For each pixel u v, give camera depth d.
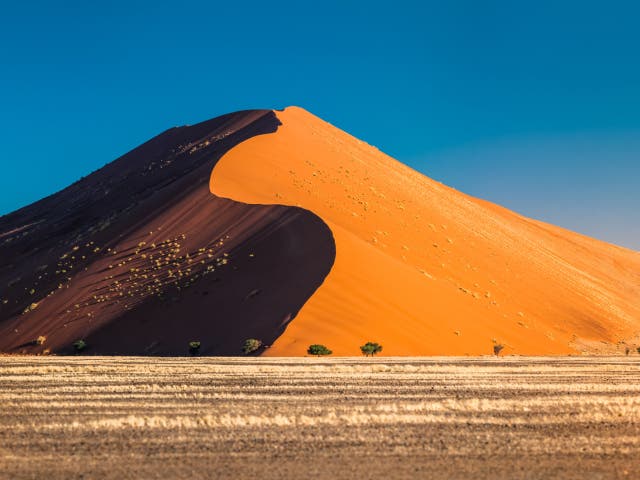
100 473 13.73
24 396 23.09
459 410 20.95
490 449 16.00
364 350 44.03
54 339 55.44
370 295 51.81
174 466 14.23
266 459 14.81
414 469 14.27
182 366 34.00
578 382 29.91
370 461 14.79
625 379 32.22
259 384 26.72
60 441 16.25
